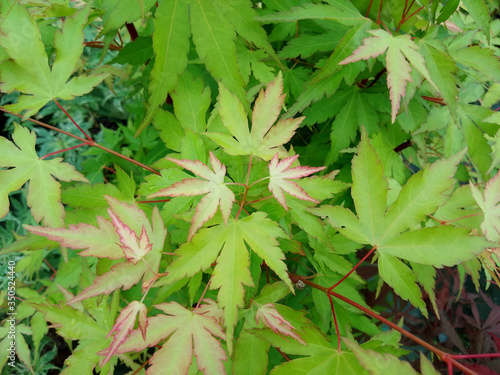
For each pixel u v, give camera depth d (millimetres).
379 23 212
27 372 457
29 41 165
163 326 135
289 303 259
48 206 164
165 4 177
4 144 162
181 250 144
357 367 147
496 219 170
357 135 260
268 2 236
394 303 334
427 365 128
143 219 146
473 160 227
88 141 179
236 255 147
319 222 179
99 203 195
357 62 212
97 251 134
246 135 157
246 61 224
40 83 170
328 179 183
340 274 225
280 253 148
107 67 311
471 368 161
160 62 178
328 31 231
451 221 198
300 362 149
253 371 163
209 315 146
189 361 132
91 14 214
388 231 162
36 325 329
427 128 228
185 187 138
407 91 191
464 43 206
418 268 218
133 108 414
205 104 197
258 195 177
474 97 253
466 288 368
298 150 286
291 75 244
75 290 319
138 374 178
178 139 196
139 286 227
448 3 184
